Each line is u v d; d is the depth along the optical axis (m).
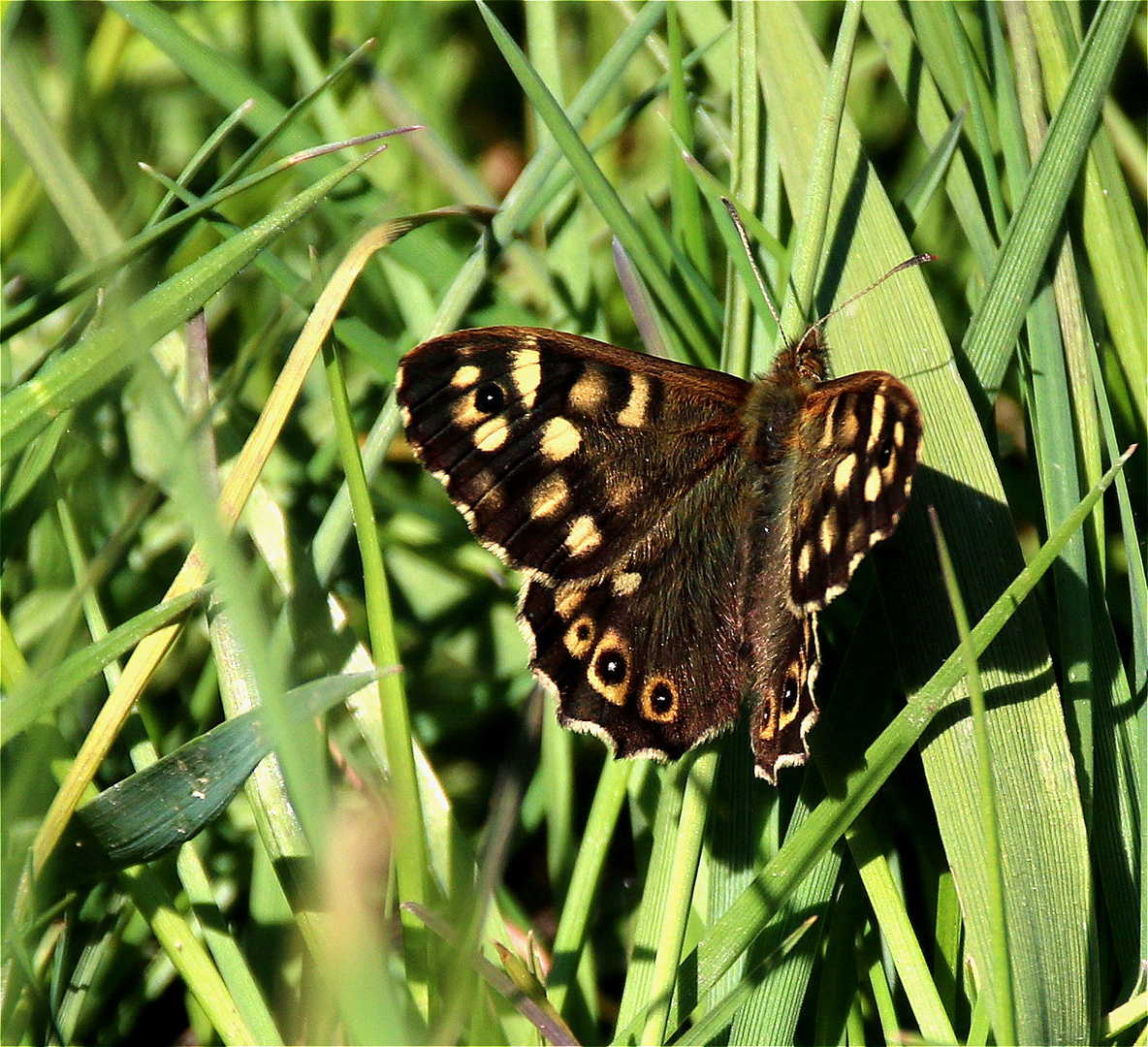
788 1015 0.62
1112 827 0.63
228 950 0.62
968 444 0.64
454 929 0.62
